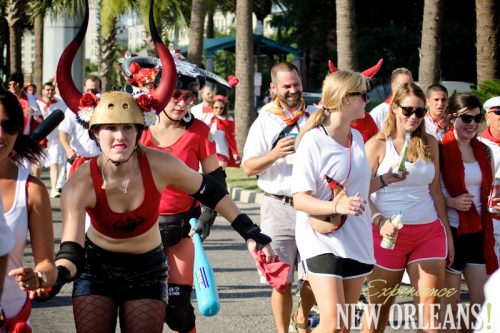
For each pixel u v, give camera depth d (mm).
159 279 7250
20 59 51875
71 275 6633
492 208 9734
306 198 8141
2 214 5805
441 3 24406
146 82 9156
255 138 10445
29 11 48844
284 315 10234
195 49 32406
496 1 24641
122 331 7188
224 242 17234
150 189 7000
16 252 6406
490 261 9812
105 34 41062
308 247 8273
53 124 7383
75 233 6801
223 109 21328
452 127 9969
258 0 67562
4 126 6273
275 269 9820
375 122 11719
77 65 37875
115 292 7145
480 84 24422
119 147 6746
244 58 31094
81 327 7059
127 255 7133
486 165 9961
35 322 11086
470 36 54656
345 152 8258
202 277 7859
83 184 6891
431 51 24453
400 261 9266
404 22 61844
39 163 6875
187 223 9062
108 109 6730
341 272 8219
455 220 9820
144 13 39000
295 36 67688
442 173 9914
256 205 23656
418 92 9180
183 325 8914
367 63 56500
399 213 8852
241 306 12148
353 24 26438
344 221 8188
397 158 9289
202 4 32312
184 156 9336
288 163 10305
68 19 39844
